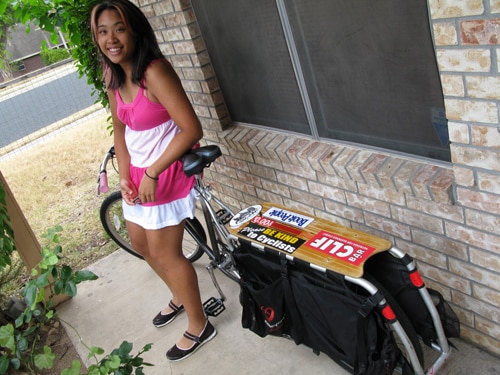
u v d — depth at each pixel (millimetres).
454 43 1680
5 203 3068
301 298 2088
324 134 2627
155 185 2439
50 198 5945
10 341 2250
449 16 1645
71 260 4223
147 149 2488
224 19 2768
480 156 1816
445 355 2139
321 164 2533
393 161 2277
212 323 2971
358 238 2055
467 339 2395
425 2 1809
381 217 2445
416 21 1879
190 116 2295
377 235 2555
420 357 1968
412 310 2074
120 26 2191
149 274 3639
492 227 1939
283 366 2561
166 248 2662
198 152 2467
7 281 3514
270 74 2715
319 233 2160
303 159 2645
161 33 3246
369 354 1922
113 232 3688
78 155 7332
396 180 2184
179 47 3166
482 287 2150
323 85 2449
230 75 3014
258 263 2281
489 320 2221
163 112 2396
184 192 2576
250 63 2793
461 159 1887
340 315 1936
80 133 8648
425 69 1962
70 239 4660
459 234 2094
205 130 3422
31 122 11352
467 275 2184
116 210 3814
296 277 2082
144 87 2311
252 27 2615
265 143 2893
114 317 3314
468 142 1828
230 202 3701
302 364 2533
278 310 2256
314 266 1979
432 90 1988
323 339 2133
